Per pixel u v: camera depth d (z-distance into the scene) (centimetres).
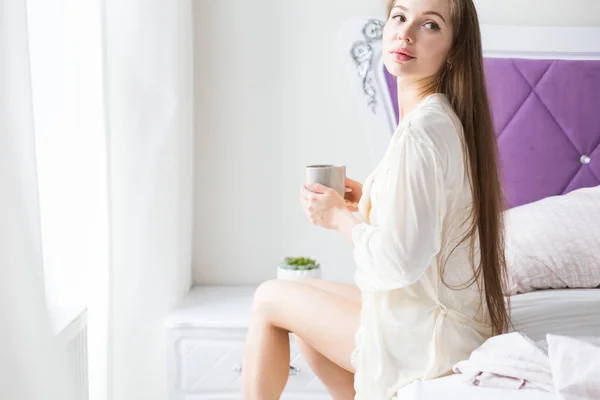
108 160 205
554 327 196
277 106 296
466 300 170
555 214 254
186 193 282
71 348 184
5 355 136
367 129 292
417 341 165
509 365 149
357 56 289
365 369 167
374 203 171
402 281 160
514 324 199
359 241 164
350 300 189
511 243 248
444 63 173
